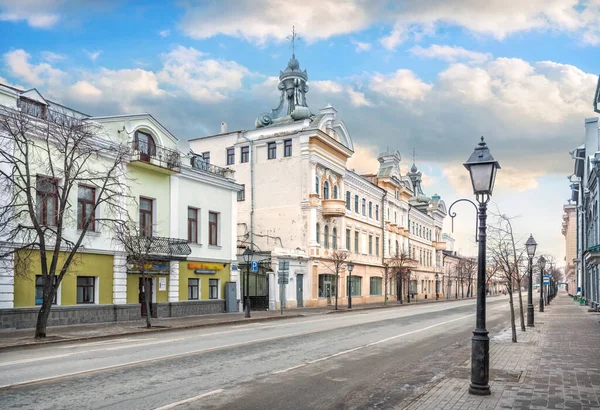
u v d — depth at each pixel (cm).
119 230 2275
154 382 979
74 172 2241
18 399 830
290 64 5109
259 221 4588
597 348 1498
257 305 3850
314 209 4409
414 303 5878
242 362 1242
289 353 1416
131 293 2650
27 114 2030
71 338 1778
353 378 1067
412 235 7356
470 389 871
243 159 4769
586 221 4400
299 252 4256
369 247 5731
